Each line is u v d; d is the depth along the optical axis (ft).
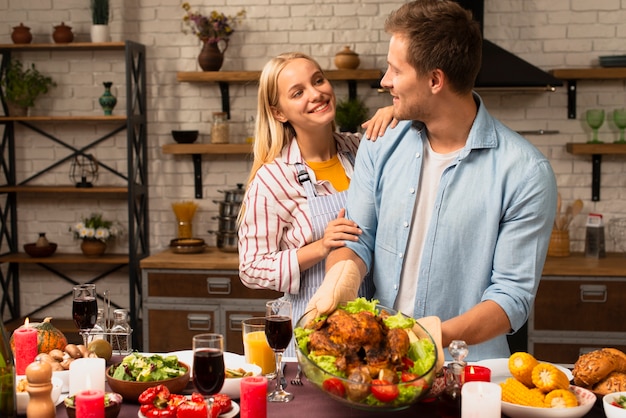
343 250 8.21
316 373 5.87
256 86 17.53
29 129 18.02
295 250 9.12
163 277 15.70
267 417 6.32
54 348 7.54
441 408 6.17
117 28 17.66
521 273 7.53
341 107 16.26
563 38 16.83
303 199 9.45
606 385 6.56
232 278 15.57
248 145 16.72
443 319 7.92
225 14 17.40
